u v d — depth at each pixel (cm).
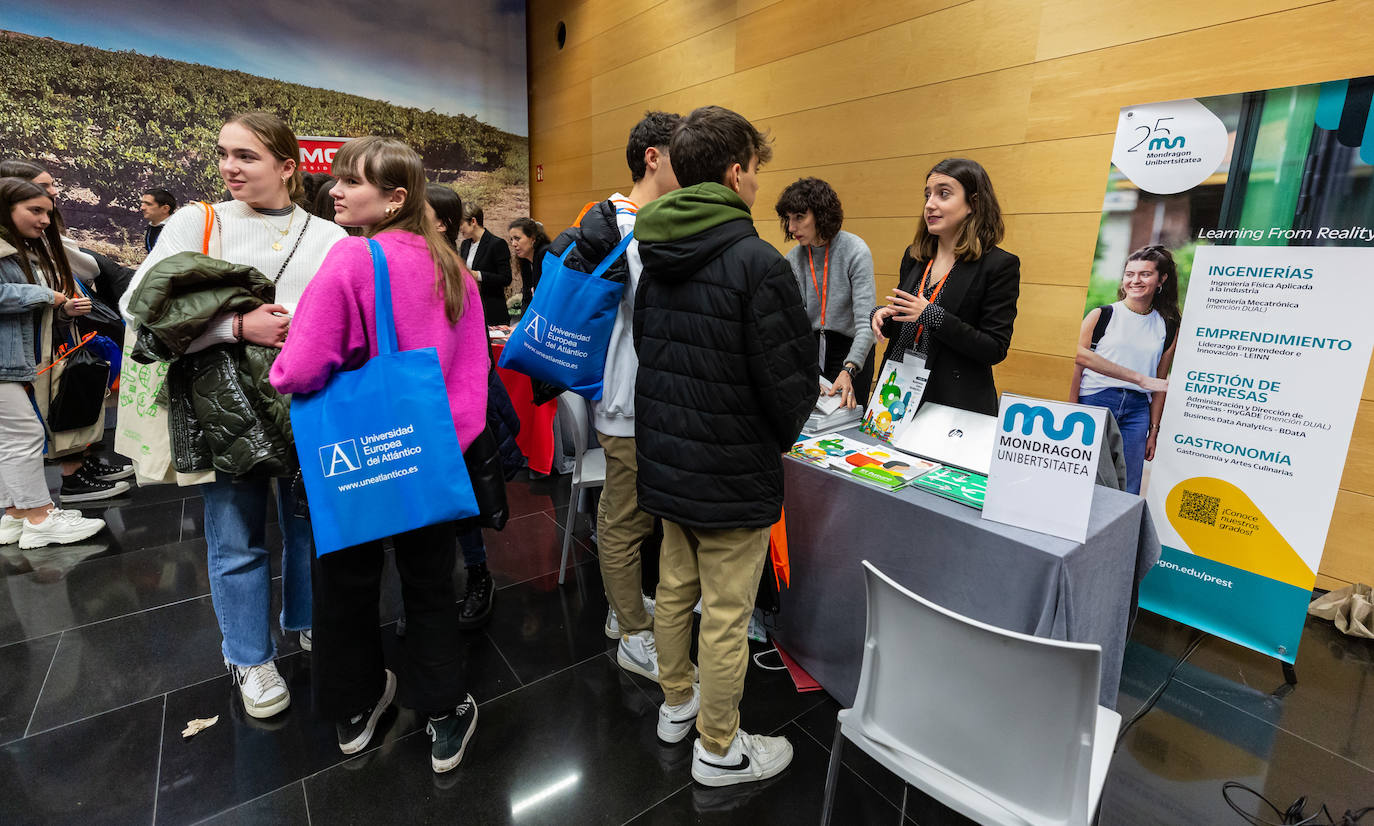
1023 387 279
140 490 305
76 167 476
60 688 173
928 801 142
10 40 443
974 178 179
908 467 156
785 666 186
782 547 171
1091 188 246
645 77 486
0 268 225
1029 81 259
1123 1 229
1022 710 90
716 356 116
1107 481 156
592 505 275
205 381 132
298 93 550
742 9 389
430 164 622
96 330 283
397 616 212
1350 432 171
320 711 141
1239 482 193
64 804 138
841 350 258
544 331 161
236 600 159
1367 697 176
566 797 143
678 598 144
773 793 144
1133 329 211
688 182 124
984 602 128
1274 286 180
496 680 181
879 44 314
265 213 146
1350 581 211
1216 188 188
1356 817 137
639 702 173
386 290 115
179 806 138
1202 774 150
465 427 131
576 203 607
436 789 144
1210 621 204
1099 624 134
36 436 245
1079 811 88
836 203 239
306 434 113
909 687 103
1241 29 204
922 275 204
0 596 216
